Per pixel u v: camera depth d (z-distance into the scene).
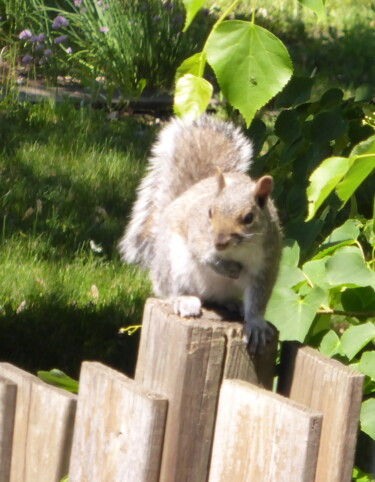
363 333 5.61
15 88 16.48
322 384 4.04
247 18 22.59
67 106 15.43
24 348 8.51
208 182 6.43
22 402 4.38
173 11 18.95
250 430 3.75
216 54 4.03
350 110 7.87
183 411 3.93
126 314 9.30
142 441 3.82
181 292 6.16
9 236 10.73
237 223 5.71
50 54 17.12
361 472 5.88
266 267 5.90
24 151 13.47
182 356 3.90
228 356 4.04
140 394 3.83
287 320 5.60
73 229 11.23
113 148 14.16
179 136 7.38
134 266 10.27
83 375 4.03
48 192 12.23
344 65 20.48
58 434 4.21
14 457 4.43
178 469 3.95
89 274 10.05
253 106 4.05
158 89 17.47
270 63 4.03
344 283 5.67
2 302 9.20
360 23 24.17
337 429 3.97
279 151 8.09
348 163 4.51
